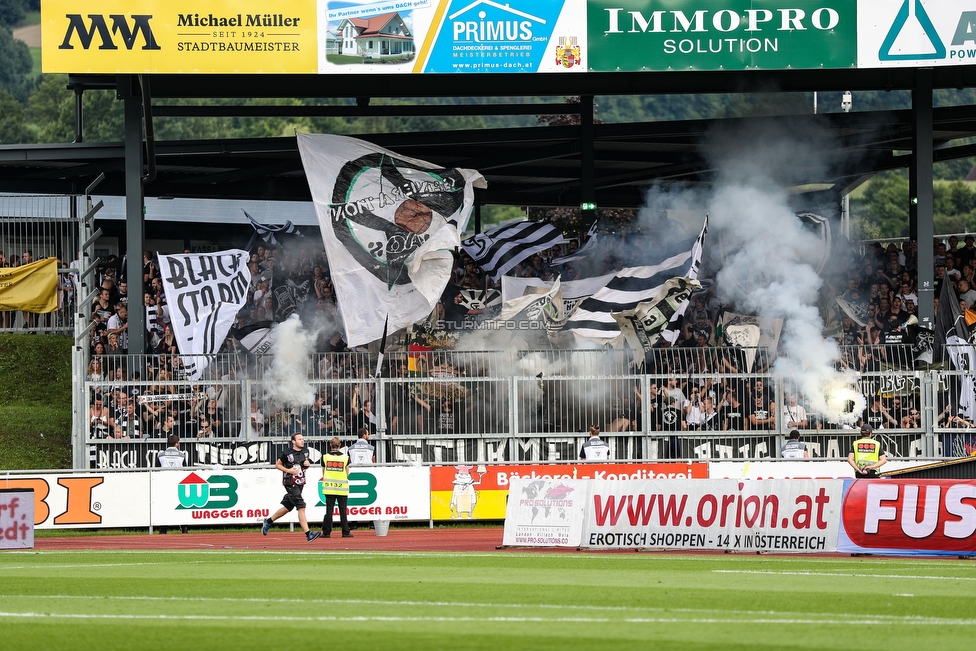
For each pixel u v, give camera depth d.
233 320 57.97
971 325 61.19
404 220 58.56
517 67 56.81
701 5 57.19
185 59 55.31
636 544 37.38
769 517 35.78
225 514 50.75
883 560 33.34
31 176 72.94
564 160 78.31
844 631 19.27
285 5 55.91
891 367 54.84
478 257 65.94
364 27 56.25
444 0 56.66
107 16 54.91
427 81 66.25
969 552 33.56
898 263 65.06
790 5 57.28
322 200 58.41
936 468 42.78
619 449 53.53
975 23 57.28
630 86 66.38
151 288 64.06
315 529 51.62
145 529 50.25
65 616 21.42
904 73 65.00
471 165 73.44
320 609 22.17
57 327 63.50
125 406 52.16
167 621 20.58
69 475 49.41
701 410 53.72
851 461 44.06
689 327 60.38
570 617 20.92
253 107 68.38
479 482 52.00
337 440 46.41
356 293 57.81
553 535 38.47
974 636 18.81
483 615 21.23
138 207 57.22
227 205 85.56
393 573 29.69
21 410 61.78
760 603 22.92
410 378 53.25
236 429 52.50
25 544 40.69
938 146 87.69
